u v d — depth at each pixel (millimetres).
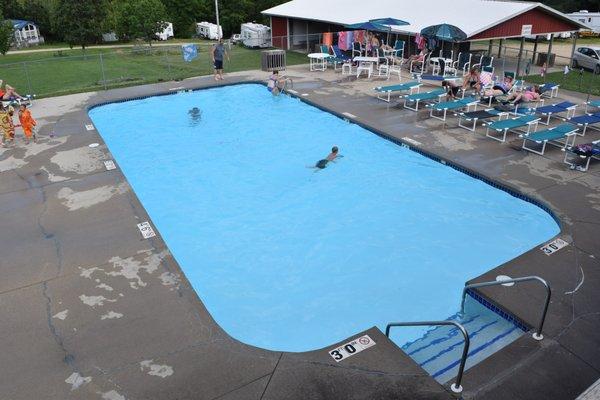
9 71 28109
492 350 6191
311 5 31656
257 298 7828
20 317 6441
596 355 5574
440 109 14672
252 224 10062
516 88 16125
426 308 7453
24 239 8461
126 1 50156
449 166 11812
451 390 5008
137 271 7438
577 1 50844
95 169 11539
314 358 5531
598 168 11016
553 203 9430
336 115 16047
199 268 8633
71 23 40594
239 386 5211
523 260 7547
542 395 5000
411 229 9656
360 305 7605
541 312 6367
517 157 11812
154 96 19172
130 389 5230
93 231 8672
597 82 20469
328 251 9062
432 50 21938
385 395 4973
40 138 13930
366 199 10891
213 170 12633
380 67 21078
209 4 61844
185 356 5688
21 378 5426
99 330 6172
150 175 12414
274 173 12344
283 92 19250
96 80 23875
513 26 20875
